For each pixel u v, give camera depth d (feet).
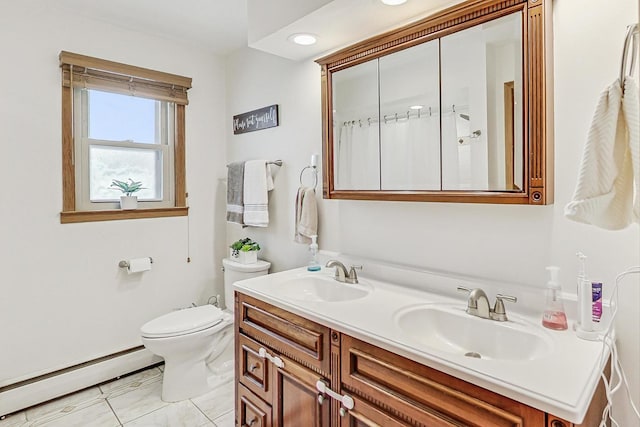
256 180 7.83
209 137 9.41
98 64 7.48
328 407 4.25
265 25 5.98
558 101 4.02
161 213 8.66
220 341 8.05
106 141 7.95
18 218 6.81
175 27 7.97
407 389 3.45
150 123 8.64
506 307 4.43
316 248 6.75
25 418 6.59
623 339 3.72
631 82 2.78
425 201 4.89
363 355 3.83
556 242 4.12
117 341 8.08
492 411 2.87
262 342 5.22
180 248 9.02
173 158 8.93
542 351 3.60
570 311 3.98
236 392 5.80
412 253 5.52
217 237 9.69
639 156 2.68
